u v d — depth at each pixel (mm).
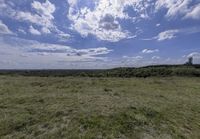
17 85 21422
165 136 7996
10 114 9945
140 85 25312
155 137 7758
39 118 9195
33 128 8141
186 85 28328
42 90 17812
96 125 8141
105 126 8094
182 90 22828
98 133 7523
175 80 36031
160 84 27875
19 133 7824
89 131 7637
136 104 11828
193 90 23484
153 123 9125
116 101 12344
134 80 32156
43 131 7848
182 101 15578
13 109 10875
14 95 14914
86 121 8492
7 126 8422
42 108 10758
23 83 23234
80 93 15719
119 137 7379
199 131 9352
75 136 7254
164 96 16984
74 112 9703
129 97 14555
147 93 17953
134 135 7688
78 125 8164
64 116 9250
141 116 9586
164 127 8898
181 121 10227
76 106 10797
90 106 10781
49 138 7246
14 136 7574
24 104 11992
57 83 23750
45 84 22656
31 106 11375
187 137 8367
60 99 12906
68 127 8008
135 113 9977
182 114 11586
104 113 9562
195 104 15070
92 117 8953
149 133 8031
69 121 8586
